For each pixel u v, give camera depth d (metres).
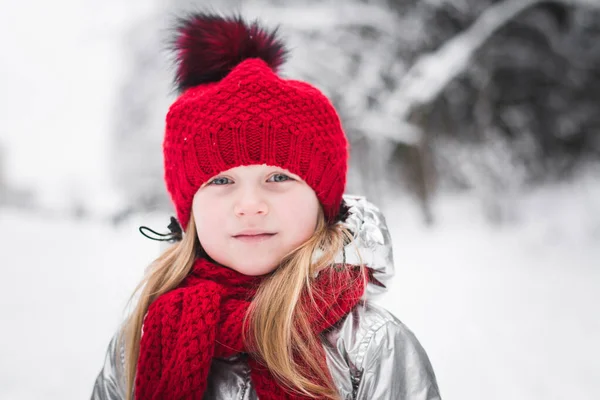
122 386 1.33
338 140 1.29
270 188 1.17
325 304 1.14
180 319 1.15
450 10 8.60
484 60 8.63
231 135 1.15
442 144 8.91
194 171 1.20
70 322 3.90
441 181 9.62
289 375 1.08
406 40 8.38
